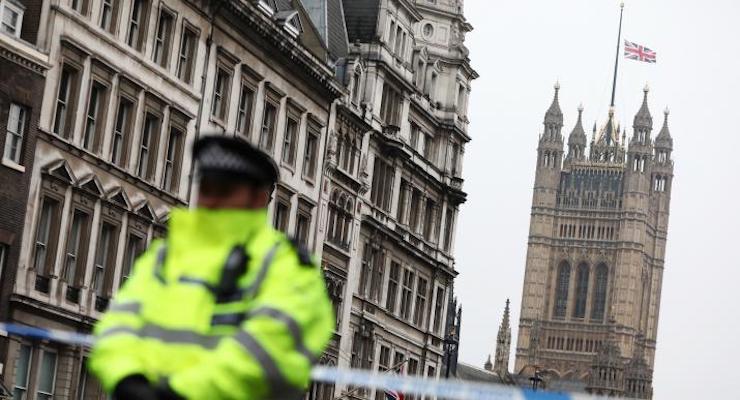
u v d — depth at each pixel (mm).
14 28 86312
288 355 11664
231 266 12156
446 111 165250
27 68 85812
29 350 88250
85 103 92562
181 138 105250
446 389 15727
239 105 114812
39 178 87812
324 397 135000
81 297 92938
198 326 12109
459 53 166250
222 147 12383
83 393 94500
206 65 108438
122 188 97000
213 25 108938
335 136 134500
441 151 165000
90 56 92500
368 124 142250
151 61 100188
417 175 157625
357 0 147625
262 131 119625
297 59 122438
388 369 151125
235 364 11430
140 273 12594
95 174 93750
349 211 139125
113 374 11742
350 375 16047
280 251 12273
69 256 92625
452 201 168250
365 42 145625
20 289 86500
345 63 139625
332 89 130375
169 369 12008
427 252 161625
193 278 12227
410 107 155625
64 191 90625
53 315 90000
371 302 145250
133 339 12086
